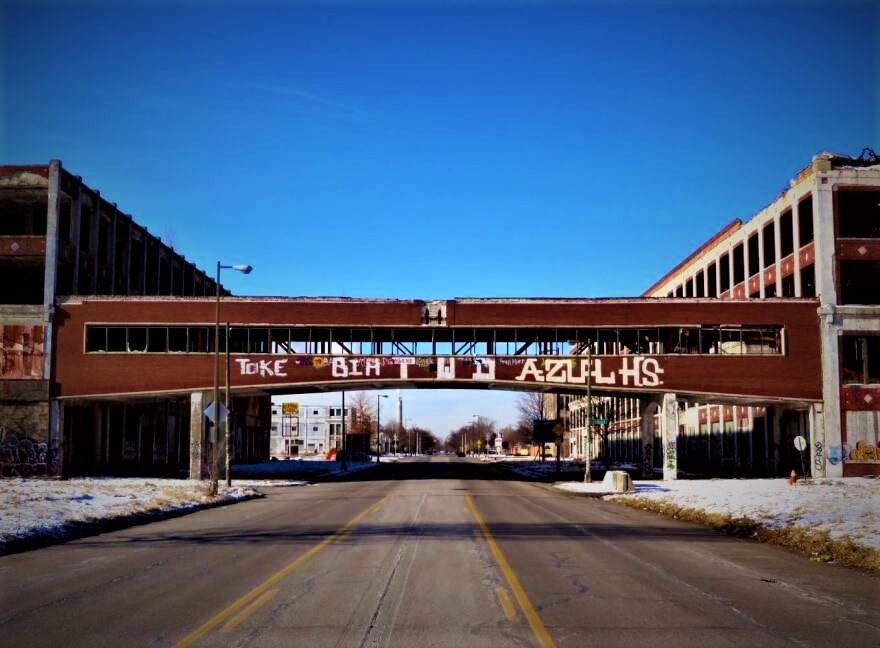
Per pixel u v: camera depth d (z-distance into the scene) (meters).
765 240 53.91
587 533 18.09
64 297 46.19
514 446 182.50
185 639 7.93
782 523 18.05
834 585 11.27
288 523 20.55
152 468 60.41
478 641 7.82
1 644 7.80
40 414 45.56
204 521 21.48
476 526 19.47
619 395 51.38
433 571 12.19
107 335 46.31
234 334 53.66
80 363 45.84
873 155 47.00
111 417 54.91
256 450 87.50
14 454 45.25
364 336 53.16
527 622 8.68
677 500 26.19
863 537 14.97
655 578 11.75
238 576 11.79
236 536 17.39
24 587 10.98
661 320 46.47
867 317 45.53
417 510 24.55
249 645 7.68
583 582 11.31
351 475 58.19
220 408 32.66
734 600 10.08
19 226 52.22
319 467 70.88
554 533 17.97
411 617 8.90
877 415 45.25
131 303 46.34
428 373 46.81
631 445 82.06
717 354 46.16
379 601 9.81
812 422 45.59
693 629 8.41
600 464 73.88
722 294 63.19
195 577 11.73
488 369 46.84
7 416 45.47
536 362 46.97
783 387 45.62
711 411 63.41
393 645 7.66
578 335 48.59
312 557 13.78
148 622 8.71
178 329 48.34
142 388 45.84
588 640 7.90
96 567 12.82
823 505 21.77
